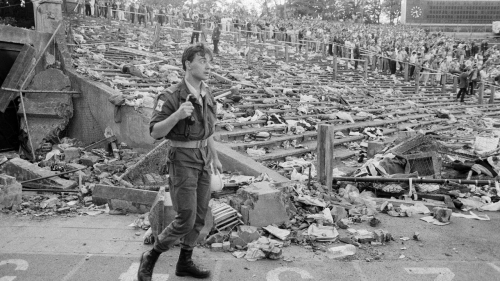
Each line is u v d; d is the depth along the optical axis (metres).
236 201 5.17
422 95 20.38
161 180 6.77
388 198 6.71
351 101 15.95
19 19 24.91
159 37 19.20
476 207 6.14
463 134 12.84
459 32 52.44
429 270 4.07
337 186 6.94
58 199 6.36
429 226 5.32
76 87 10.46
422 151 7.88
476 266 4.18
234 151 7.98
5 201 5.83
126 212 5.78
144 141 8.81
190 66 3.42
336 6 78.25
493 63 29.84
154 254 3.58
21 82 10.41
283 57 23.05
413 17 55.09
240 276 3.90
